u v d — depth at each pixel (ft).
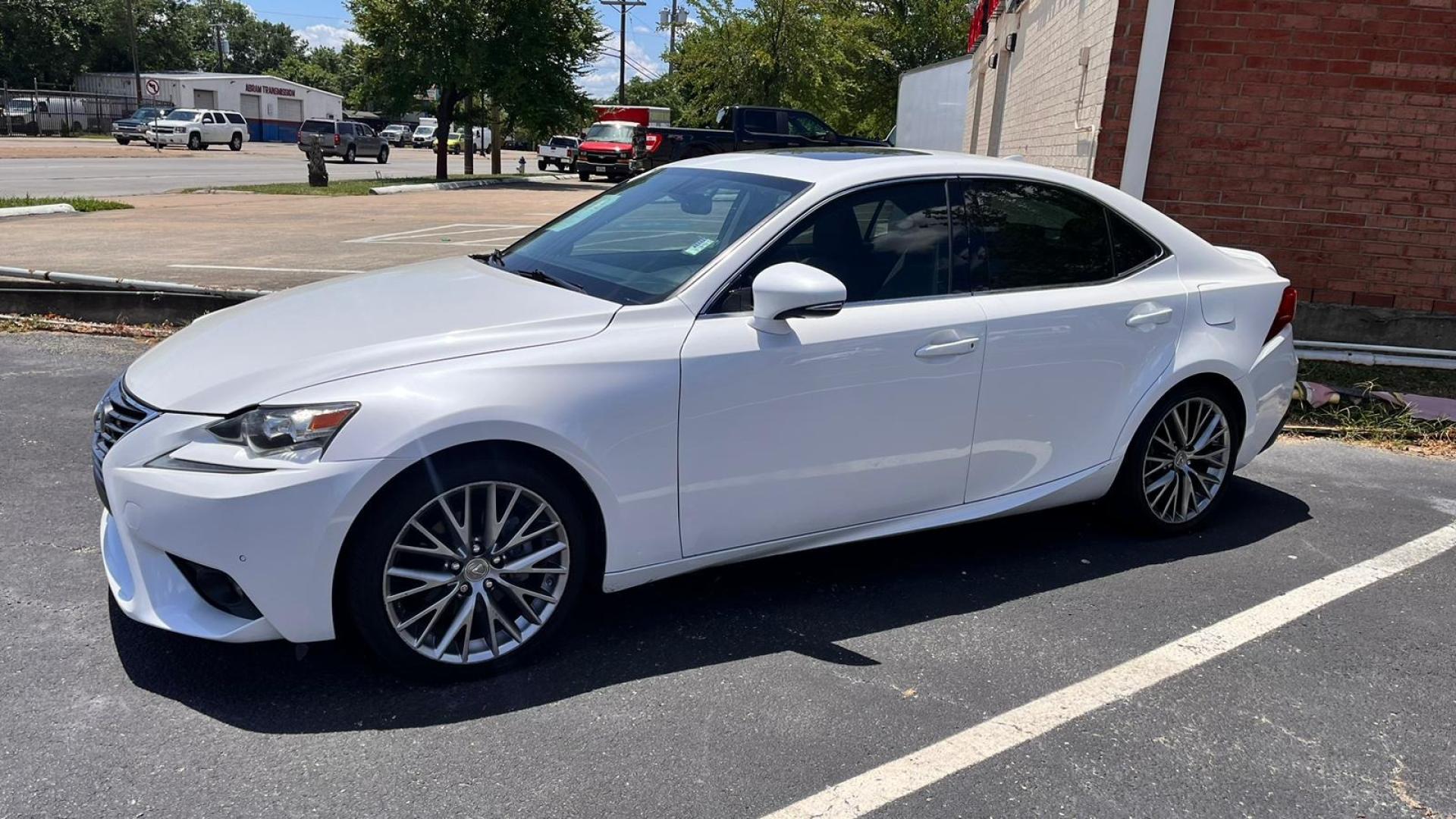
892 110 128.57
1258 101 23.17
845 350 11.30
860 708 9.97
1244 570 13.78
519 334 10.13
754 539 11.46
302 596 9.15
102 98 203.82
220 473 8.99
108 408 10.13
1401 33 22.53
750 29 88.99
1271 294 15.01
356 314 10.87
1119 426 13.71
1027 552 14.16
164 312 25.67
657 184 13.85
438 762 8.82
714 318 10.91
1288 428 20.97
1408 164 23.13
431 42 96.22
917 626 11.77
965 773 8.98
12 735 8.91
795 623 11.72
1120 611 12.35
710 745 9.23
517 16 97.25
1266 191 23.62
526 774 8.72
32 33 235.81
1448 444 20.33
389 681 10.06
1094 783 8.92
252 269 30.30
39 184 69.97
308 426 9.00
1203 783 8.98
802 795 8.60
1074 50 28.60
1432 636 11.96
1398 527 15.58
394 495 9.25
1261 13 22.76
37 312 25.85
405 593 9.52
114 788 8.27
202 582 9.32
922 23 126.31
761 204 11.90
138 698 9.56
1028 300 12.76
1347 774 9.21
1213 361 14.14
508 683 10.14
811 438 11.34
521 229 46.55
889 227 12.14
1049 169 13.65
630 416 10.18
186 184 76.38
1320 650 11.52
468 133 115.14
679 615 11.78
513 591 10.14
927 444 12.16
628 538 10.57
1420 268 23.66
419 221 50.06
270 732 9.14
